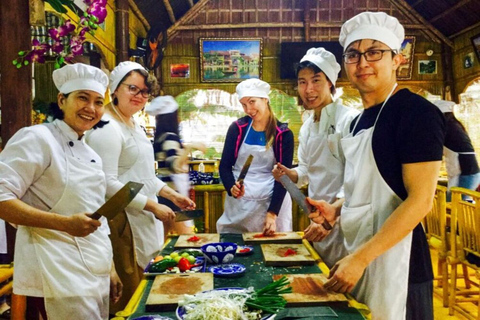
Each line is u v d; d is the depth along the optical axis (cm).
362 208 148
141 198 221
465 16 809
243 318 113
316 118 233
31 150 152
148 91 234
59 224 148
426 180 130
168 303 133
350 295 147
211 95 905
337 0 891
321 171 223
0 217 147
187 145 363
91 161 175
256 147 277
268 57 903
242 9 888
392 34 142
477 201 303
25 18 241
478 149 831
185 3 845
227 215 284
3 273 215
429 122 131
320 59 219
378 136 142
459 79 876
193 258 182
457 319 332
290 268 176
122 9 539
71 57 233
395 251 140
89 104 166
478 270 311
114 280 196
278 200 258
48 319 158
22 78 241
